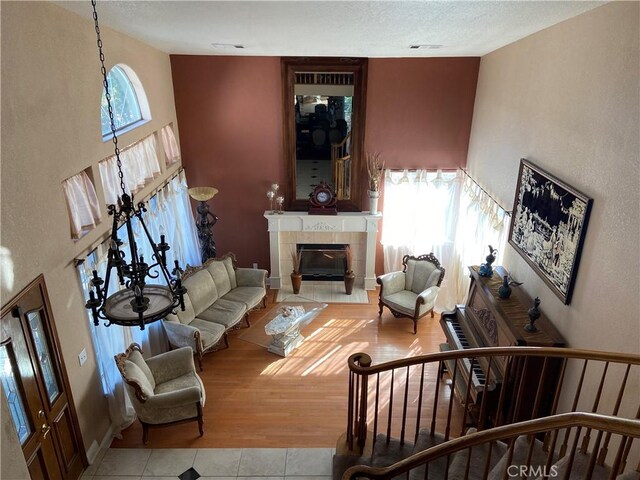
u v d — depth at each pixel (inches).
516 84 218.4
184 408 192.5
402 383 230.2
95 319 111.6
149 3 134.6
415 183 307.1
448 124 295.1
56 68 155.4
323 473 177.2
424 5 135.0
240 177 309.9
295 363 247.6
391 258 327.3
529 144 203.0
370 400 218.4
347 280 315.3
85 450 177.5
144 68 235.6
